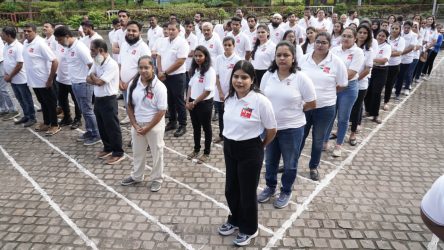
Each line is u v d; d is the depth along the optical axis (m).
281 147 3.84
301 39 8.99
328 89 4.25
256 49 6.53
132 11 19.45
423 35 9.61
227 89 5.32
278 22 8.41
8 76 6.48
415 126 6.69
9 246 3.48
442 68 11.84
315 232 3.65
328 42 4.16
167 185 4.62
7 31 6.23
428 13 22.69
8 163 5.31
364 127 6.66
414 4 24.62
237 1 27.19
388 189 4.48
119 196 4.37
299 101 3.65
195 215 3.96
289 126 3.71
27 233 3.68
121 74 5.74
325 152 5.58
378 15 22.98
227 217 3.92
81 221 3.87
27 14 20.53
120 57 5.83
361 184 4.60
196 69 4.99
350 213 3.97
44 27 6.91
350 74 4.88
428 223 1.65
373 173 4.90
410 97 8.62
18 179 4.82
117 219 3.90
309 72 4.31
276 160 4.02
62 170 5.08
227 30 8.30
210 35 6.68
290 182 4.02
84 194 4.43
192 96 5.04
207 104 4.95
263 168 5.07
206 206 4.14
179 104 6.21
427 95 8.78
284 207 4.09
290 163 3.88
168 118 6.94
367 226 3.74
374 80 6.54
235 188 3.39
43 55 5.95
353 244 3.47
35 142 6.10
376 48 6.20
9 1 25.09
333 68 4.25
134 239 3.56
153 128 4.24
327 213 3.98
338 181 4.68
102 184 4.68
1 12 21.11
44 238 3.60
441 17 22.67
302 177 4.79
